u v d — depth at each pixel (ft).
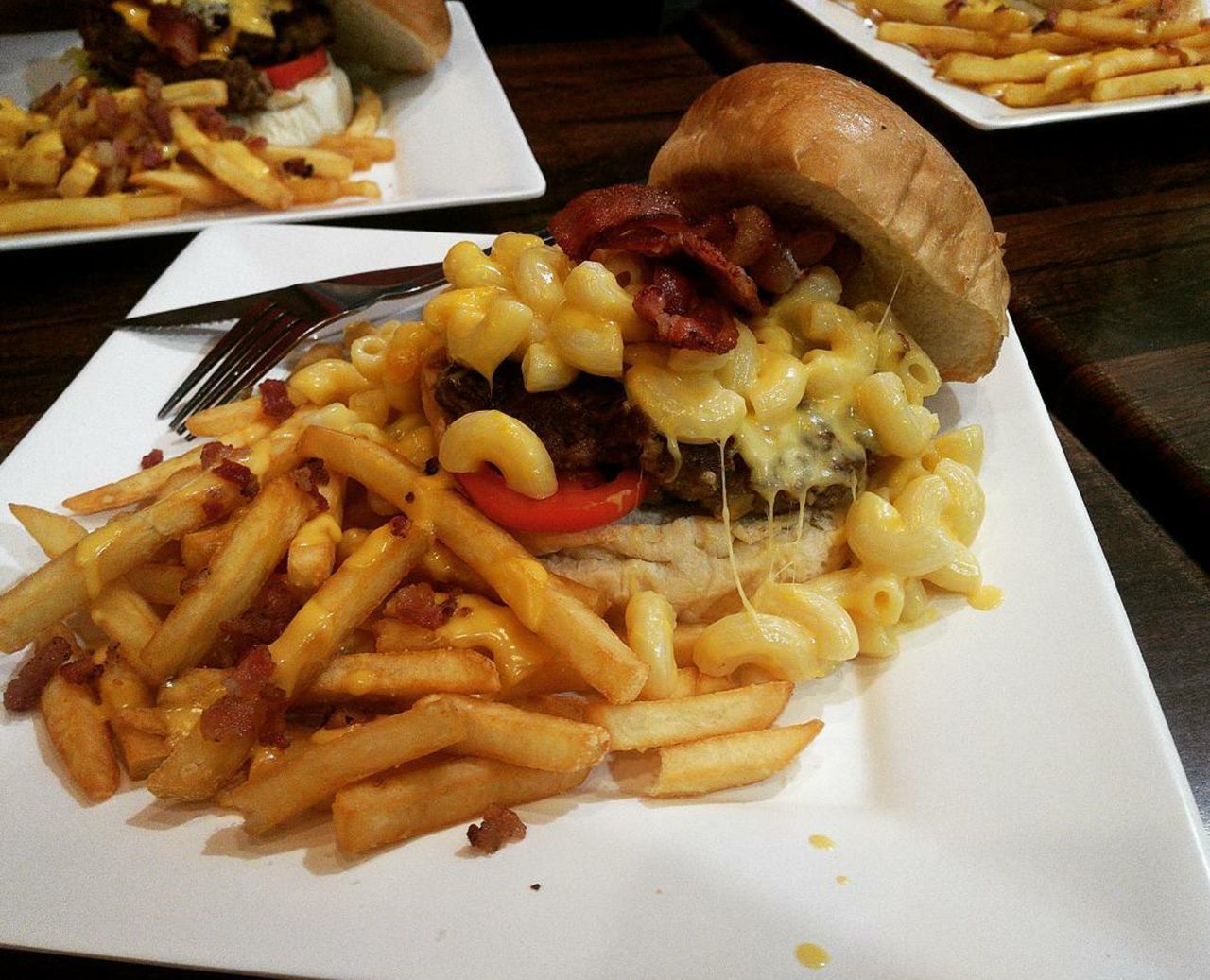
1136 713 0.91
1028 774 0.89
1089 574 1.04
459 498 1.02
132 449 1.24
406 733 0.85
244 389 1.29
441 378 1.06
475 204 1.71
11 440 1.33
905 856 0.84
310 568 0.99
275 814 0.85
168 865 0.84
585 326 0.97
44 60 2.18
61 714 0.92
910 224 1.03
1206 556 1.17
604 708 0.93
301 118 1.94
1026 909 0.79
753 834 0.87
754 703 0.94
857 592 1.03
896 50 2.13
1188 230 1.72
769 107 1.03
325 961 0.76
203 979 0.82
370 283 1.43
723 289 0.99
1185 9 2.01
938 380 1.13
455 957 0.76
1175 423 1.29
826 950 0.77
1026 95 1.91
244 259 1.52
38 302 1.60
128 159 1.76
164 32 1.82
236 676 0.89
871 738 0.97
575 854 0.85
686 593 1.05
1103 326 1.49
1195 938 0.77
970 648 1.00
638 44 2.51
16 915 0.79
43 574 0.97
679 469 0.99
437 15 2.08
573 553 1.05
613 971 0.75
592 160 1.98
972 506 1.07
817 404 1.06
